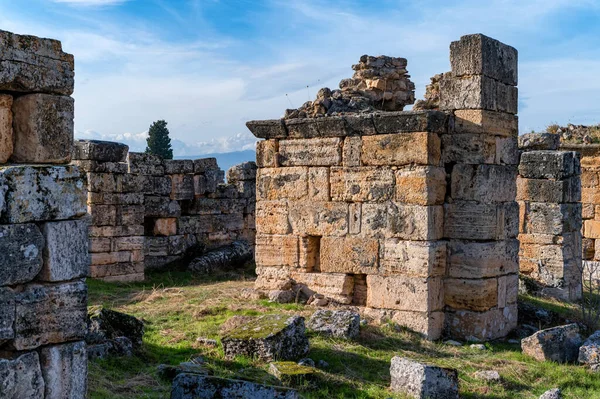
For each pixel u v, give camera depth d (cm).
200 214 2259
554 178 1728
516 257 1318
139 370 912
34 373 652
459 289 1232
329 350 1039
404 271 1227
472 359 1075
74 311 689
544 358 1096
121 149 1883
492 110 1253
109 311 1014
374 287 1263
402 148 1238
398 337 1155
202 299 1414
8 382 631
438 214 1239
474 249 1222
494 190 1248
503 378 988
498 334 1255
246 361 946
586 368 1068
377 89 1450
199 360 930
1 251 632
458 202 1245
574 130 2531
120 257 1867
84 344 699
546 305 1538
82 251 702
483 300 1216
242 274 2027
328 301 1309
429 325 1199
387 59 1491
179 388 769
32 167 659
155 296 1484
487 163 1239
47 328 667
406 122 1224
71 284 690
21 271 649
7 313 636
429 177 1210
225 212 2356
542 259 1733
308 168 1355
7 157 707
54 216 677
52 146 717
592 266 1989
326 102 1384
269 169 1402
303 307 1284
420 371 873
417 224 1217
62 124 726
